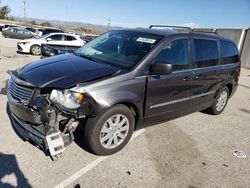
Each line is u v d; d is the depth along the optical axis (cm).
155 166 380
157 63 392
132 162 383
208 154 434
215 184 356
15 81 367
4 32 2839
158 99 428
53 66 390
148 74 403
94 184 328
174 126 531
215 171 387
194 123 563
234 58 623
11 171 332
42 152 378
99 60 427
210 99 573
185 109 500
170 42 442
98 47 477
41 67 389
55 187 314
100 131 365
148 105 415
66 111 331
